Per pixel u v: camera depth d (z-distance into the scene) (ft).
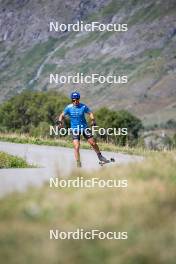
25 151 179.42
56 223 59.82
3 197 70.69
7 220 60.64
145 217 59.77
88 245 53.01
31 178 102.01
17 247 52.08
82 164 134.92
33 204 65.62
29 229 57.21
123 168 88.94
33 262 49.29
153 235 54.80
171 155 107.76
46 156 159.94
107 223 58.85
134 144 225.76
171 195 67.51
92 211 62.69
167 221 58.90
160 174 81.97
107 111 469.98
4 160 130.41
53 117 535.60
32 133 334.65
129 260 49.65
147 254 50.37
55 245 52.49
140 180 77.51
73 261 49.85
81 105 124.16
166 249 51.26
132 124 459.32
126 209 62.69
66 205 64.95
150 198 66.08
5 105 547.49
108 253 51.13
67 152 177.37
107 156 164.55
